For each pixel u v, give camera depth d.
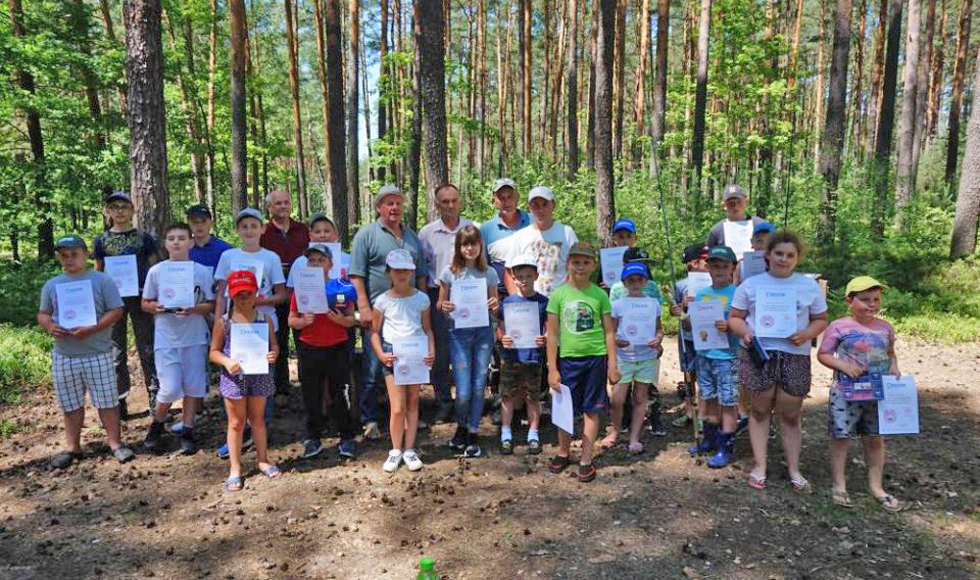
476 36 33.44
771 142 18.12
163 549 3.87
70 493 4.66
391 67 22.27
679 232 13.44
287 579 3.52
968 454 5.15
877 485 4.37
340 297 5.15
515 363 5.27
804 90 34.41
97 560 3.75
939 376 7.46
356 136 20.92
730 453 4.98
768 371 4.38
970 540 3.83
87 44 14.90
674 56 34.38
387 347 4.98
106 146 14.88
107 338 5.25
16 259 15.95
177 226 5.29
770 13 20.88
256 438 4.89
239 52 16.02
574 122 20.02
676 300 5.62
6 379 7.50
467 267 5.21
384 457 5.26
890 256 12.53
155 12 6.76
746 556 3.65
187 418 5.38
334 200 15.79
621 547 3.76
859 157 29.20
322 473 4.95
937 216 15.77
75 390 5.17
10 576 3.58
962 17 23.17
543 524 4.07
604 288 6.00
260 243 6.35
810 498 4.38
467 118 23.59
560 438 4.88
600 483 4.68
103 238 5.89
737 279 6.03
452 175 34.03
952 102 23.45
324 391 5.89
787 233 4.35
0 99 13.57
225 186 27.02
